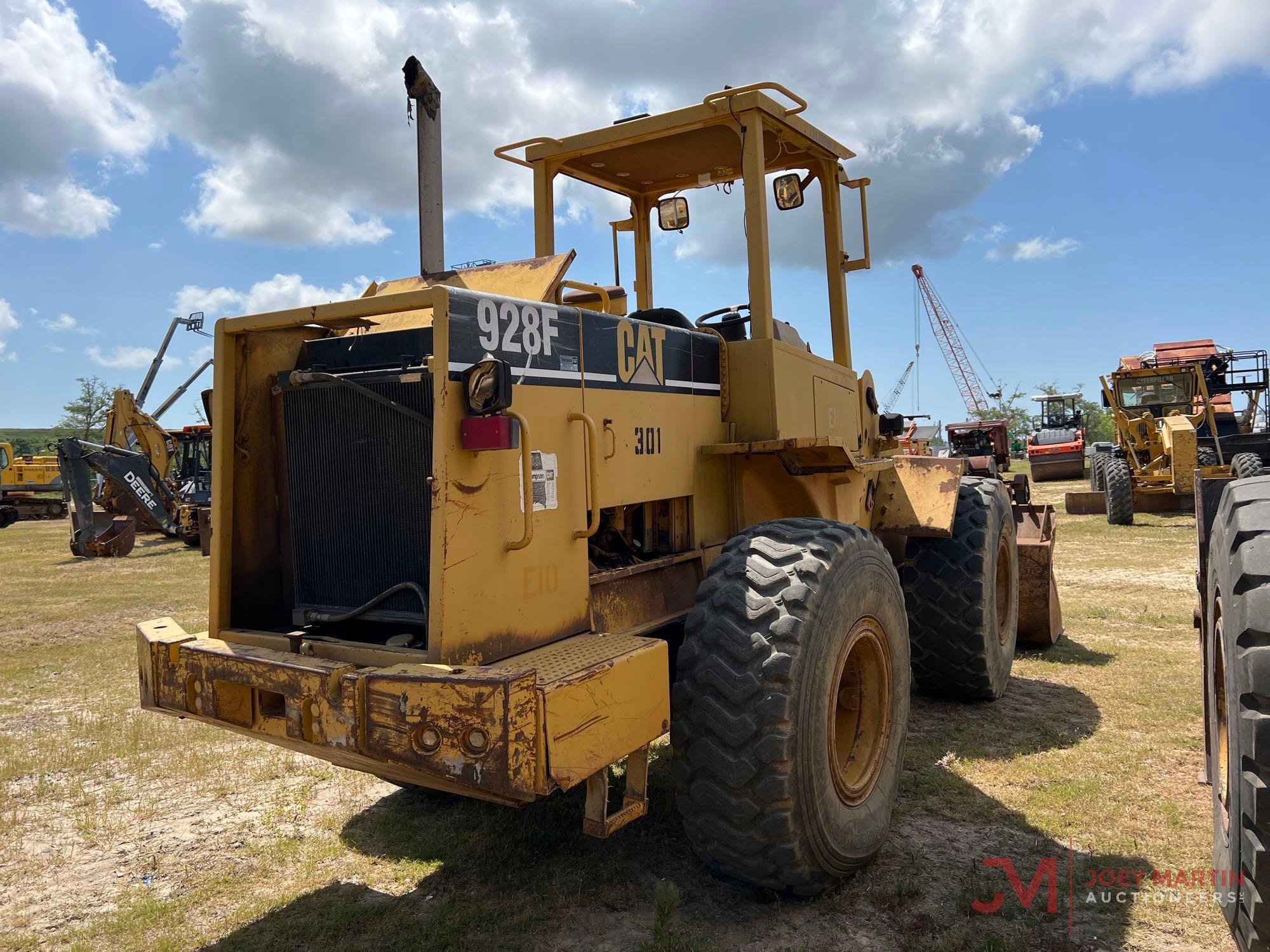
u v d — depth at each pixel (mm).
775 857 2645
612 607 3078
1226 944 2543
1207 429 16484
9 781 4238
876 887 2922
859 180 4980
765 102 3760
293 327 3051
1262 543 2203
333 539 2803
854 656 3221
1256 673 2123
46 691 5949
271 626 2996
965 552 4707
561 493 2766
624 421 3092
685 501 3502
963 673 4711
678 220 4773
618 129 4098
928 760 4027
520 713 2098
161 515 16969
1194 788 3621
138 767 4387
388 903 2975
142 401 27375
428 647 2352
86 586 11453
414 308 2453
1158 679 5227
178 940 2799
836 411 4570
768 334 3734
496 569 2498
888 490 4871
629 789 2641
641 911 2852
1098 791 3611
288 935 2791
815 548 2932
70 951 2770
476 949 2664
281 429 2975
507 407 2357
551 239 4406
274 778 4230
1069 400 29844
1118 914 2713
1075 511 15727
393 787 4062
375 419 2686
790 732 2615
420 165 3559
